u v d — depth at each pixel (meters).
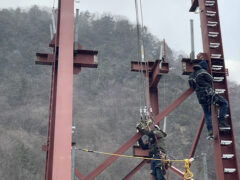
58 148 7.11
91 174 8.84
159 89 61.09
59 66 7.80
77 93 64.38
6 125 51.81
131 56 81.88
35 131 52.25
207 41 10.38
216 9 10.78
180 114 54.97
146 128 8.98
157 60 10.53
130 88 67.56
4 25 82.06
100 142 50.41
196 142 10.59
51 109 8.58
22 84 63.09
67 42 8.07
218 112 9.73
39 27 85.81
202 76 9.47
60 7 9.06
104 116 57.94
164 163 8.59
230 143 9.51
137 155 10.59
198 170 43.53
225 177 9.31
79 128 52.44
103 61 76.56
